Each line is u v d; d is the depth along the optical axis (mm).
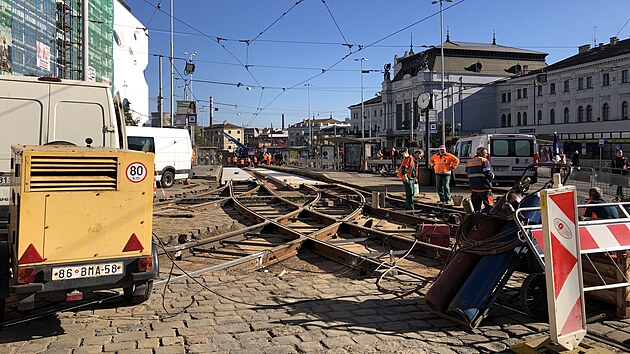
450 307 5438
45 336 5184
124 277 5305
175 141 24172
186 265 8570
